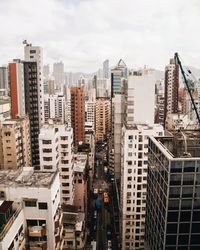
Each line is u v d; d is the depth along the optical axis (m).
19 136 110.44
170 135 73.38
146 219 80.06
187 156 58.34
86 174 128.50
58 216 56.47
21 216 49.44
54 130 91.00
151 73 120.50
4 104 156.75
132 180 102.50
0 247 40.22
